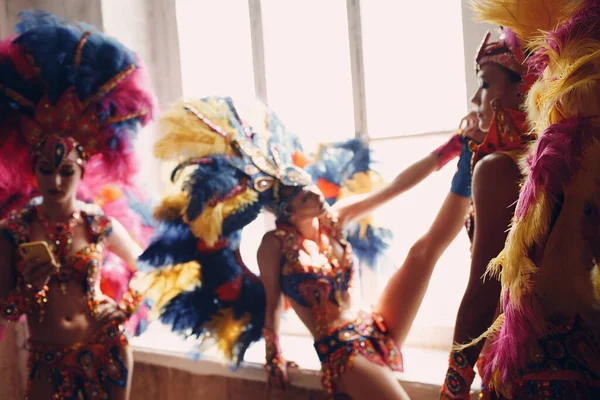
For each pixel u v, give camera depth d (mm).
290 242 1824
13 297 1790
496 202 1261
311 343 2244
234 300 1918
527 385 1112
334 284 1799
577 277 1071
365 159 2010
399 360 1787
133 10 2594
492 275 1196
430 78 2230
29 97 1866
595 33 1062
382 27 2248
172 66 2650
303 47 2504
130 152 2043
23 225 1823
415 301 1787
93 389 1824
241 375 2025
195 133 1790
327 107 2475
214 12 2723
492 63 1384
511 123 1332
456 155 1792
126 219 2145
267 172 1795
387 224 2260
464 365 1296
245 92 2686
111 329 1864
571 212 1064
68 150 1803
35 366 1823
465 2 1926
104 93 1920
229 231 1856
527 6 1237
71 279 1842
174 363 2195
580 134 1026
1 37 2568
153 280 1911
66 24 1947
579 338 1069
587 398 1064
